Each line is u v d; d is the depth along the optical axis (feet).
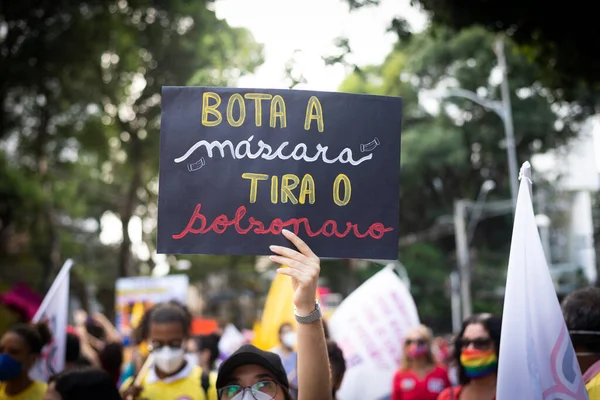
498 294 142.20
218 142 11.04
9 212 80.53
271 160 11.02
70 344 19.84
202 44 61.67
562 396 10.23
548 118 115.03
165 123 11.07
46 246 87.51
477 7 32.19
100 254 116.37
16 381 16.30
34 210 81.76
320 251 10.89
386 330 26.37
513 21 32.35
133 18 63.57
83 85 72.49
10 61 56.03
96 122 82.23
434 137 117.70
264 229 10.89
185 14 62.39
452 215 129.08
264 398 10.67
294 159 11.03
